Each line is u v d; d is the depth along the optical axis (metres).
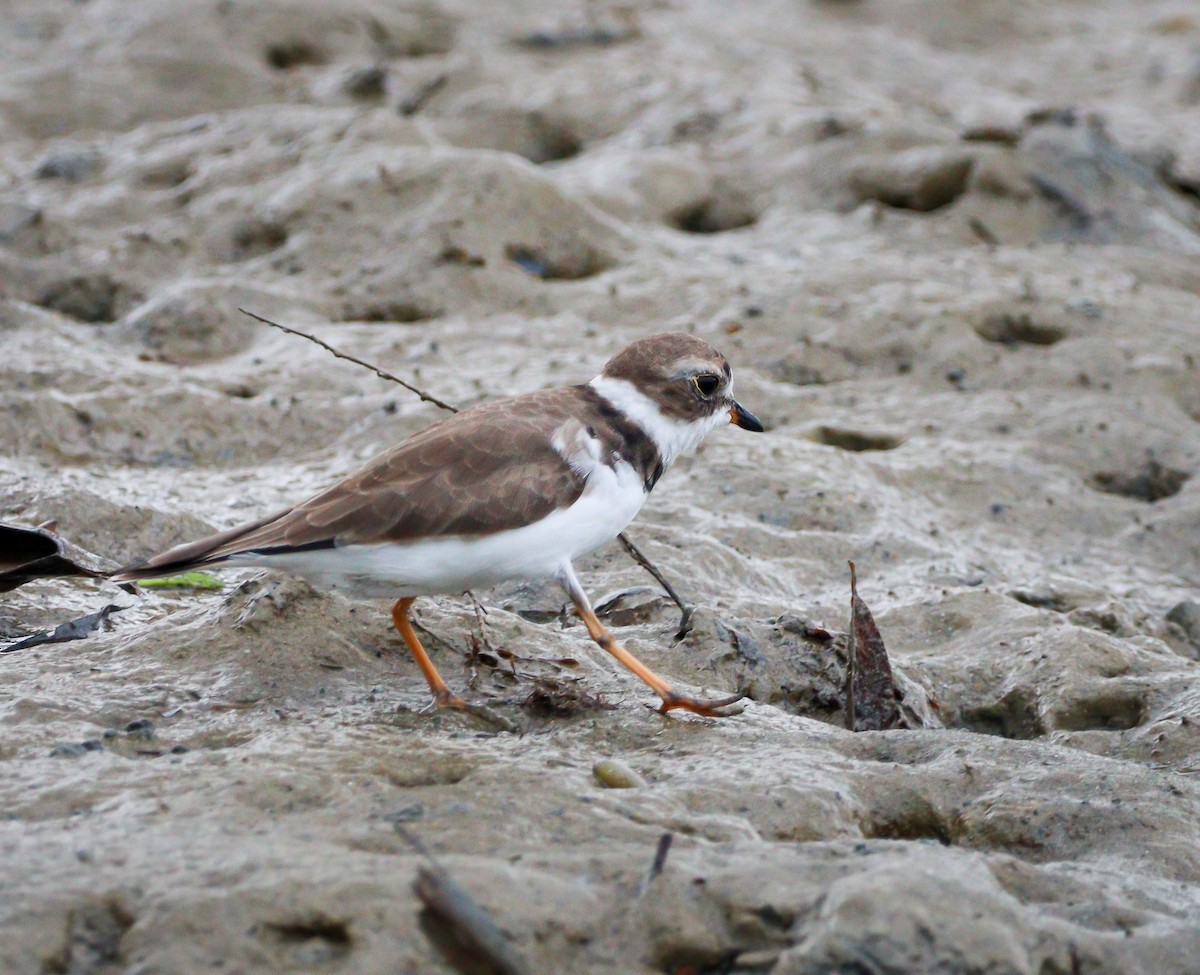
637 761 7.99
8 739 7.73
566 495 8.38
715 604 10.73
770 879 6.36
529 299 17.42
